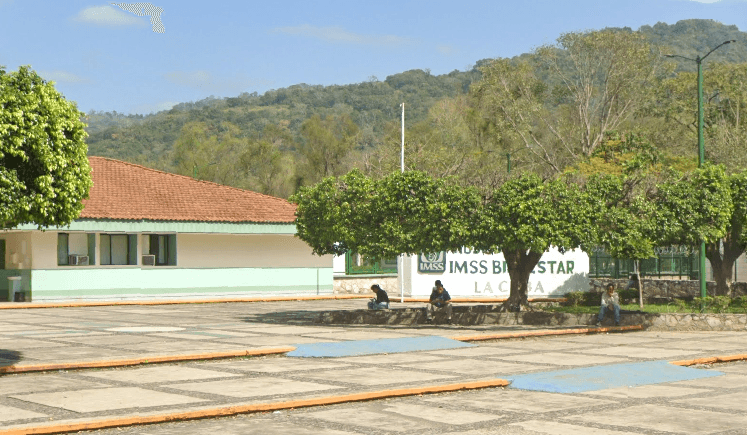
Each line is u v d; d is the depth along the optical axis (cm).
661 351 1964
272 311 3219
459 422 1092
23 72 1406
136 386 1343
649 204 2494
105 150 16400
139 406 1162
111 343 1938
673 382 1479
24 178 1409
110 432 1022
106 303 3478
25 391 1284
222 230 3822
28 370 1474
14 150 1357
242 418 1116
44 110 1402
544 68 7156
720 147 5344
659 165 5006
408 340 2077
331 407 1198
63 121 1422
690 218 2505
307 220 2711
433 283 3988
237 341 2008
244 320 2742
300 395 1266
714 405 1236
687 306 3000
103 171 3994
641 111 7100
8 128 1352
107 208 3553
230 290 3988
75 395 1250
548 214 2377
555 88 7388
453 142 7331
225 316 2923
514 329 2477
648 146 5638
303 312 3159
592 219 2442
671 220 2503
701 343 2169
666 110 6900
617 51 6800
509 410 1181
